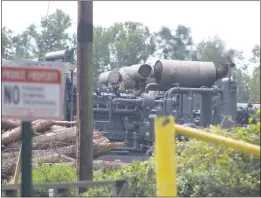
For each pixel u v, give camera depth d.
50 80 18.62
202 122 66.56
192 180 24.67
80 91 30.28
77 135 30.52
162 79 67.12
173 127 16.67
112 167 44.91
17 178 35.81
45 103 18.55
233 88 66.88
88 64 30.20
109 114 70.00
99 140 50.75
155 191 25.66
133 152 67.69
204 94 66.94
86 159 30.22
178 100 67.00
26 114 18.42
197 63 68.25
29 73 18.50
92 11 30.06
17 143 45.59
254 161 23.61
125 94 71.12
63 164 43.56
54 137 47.78
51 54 64.56
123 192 23.09
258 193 23.45
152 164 27.64
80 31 30.06
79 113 30.38
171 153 16.59
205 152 24.12
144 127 69.12
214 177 23.95
